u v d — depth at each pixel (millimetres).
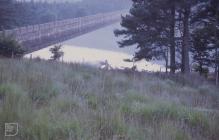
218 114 12148
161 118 10914
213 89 24078
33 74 14516
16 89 11531
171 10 37094
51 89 12797
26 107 9703
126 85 17453
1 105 9617
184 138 9156
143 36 37094
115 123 9273
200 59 40250
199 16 37719
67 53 55344
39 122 8664
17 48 29547
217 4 36531
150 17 37031
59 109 10273
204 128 10703
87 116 9703
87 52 62375
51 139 8148
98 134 8539
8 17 55781
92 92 13609
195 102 15156
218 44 36938
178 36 38875
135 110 11258
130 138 8664
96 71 21312
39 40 55125
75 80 15734
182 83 25000
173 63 37219
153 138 8828
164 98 14297
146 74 23828
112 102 12031
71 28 75125
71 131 8344
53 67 19297
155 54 37594
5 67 15734
